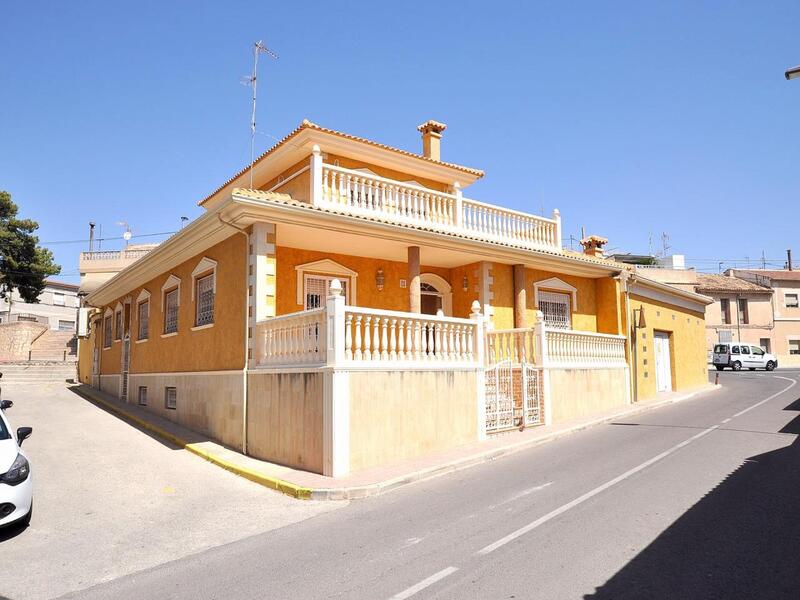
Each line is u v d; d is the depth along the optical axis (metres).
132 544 6.89
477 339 12.36
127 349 19.88
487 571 5.27
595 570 5.14
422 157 17.55
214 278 13.60
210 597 5.15
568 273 18.84
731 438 11.55
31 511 7.87
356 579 5.31
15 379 26.27
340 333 9.62
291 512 8.02
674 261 47.66
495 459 10.86
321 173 13.76
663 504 7.11
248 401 11.73
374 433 9.97
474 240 14.95
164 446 12.80
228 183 19.22
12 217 35.47
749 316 45.44
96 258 36.66
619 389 17.80
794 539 5.72
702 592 4.59
